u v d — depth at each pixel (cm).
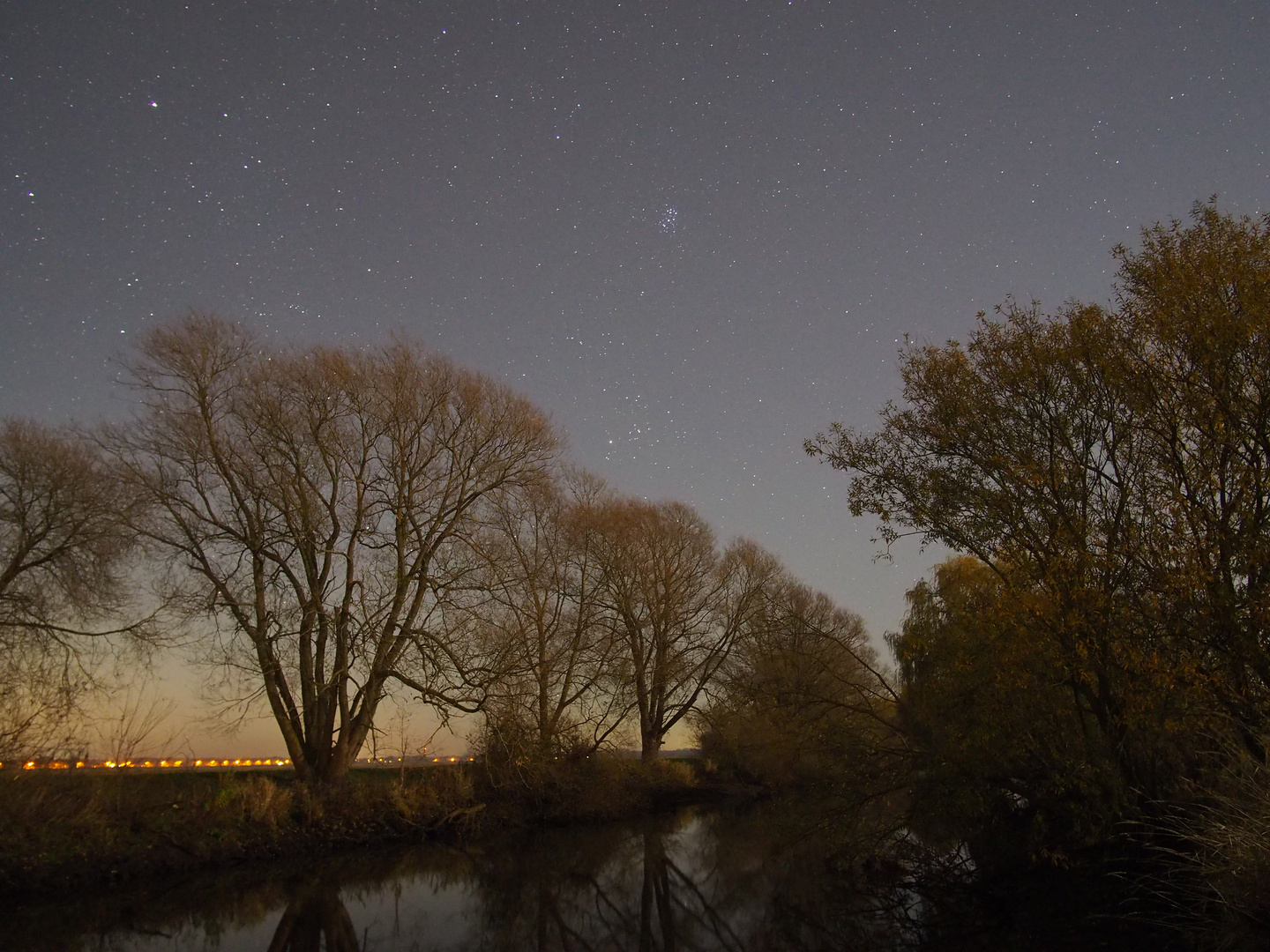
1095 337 1359
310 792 2117
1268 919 924
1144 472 1330
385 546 2242
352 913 1534
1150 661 1184
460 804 2453
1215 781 1234
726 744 3544
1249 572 1156
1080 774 1419
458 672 2217
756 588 3403
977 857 1662
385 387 2305
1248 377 1194
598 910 1608
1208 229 1272
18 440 1844
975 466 1506
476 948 1329
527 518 2895
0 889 1406
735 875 1933
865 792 1644
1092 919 1229
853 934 1353
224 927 1395
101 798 1714
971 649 1486
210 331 2197
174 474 2109
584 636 2950
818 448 1617
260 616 2142
